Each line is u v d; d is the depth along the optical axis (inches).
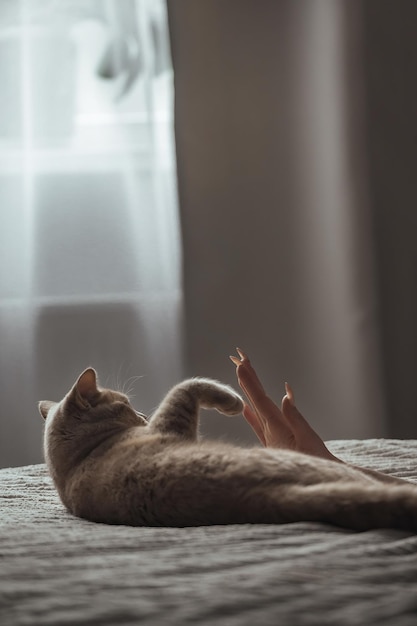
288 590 26.6
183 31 124.5
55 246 123.1
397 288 128.6
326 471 38.4
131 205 124.0
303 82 127.9
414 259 128.8
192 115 124.9
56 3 123.7
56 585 27.7
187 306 124.1
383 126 128.7
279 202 127.3
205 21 125.4
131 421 53.7
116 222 123.8
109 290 123.5
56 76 123.6
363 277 127.9
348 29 128.0
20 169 123.0
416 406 128.1
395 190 128.7
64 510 50.5
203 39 125.3
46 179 123.3
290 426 54.3
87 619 24.2
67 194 123.5
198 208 125.0
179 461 41.2
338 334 127.7
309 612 24.7
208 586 27.1
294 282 127.3
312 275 127.6
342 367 127.6
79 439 50.9
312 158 128.0
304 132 128.0
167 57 125.6
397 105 128.9
